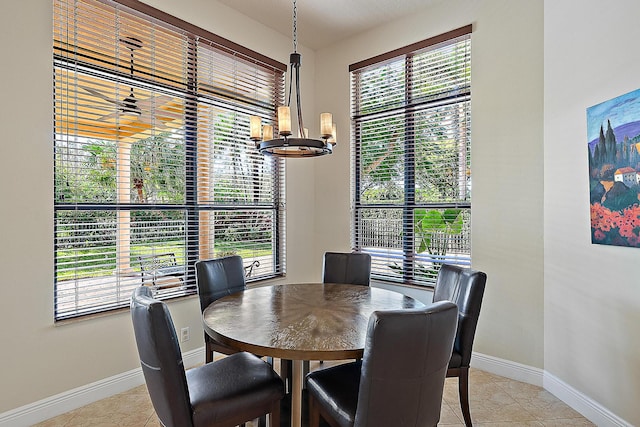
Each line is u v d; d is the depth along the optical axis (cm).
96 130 242
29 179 211
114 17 247
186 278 292
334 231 382
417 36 322
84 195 238
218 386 163
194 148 297
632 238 185
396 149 343
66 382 225
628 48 187
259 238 352
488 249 283
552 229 248
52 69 220
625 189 189
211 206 310
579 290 226
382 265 352
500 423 215
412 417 139
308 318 184
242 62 329
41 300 215
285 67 364
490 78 281
